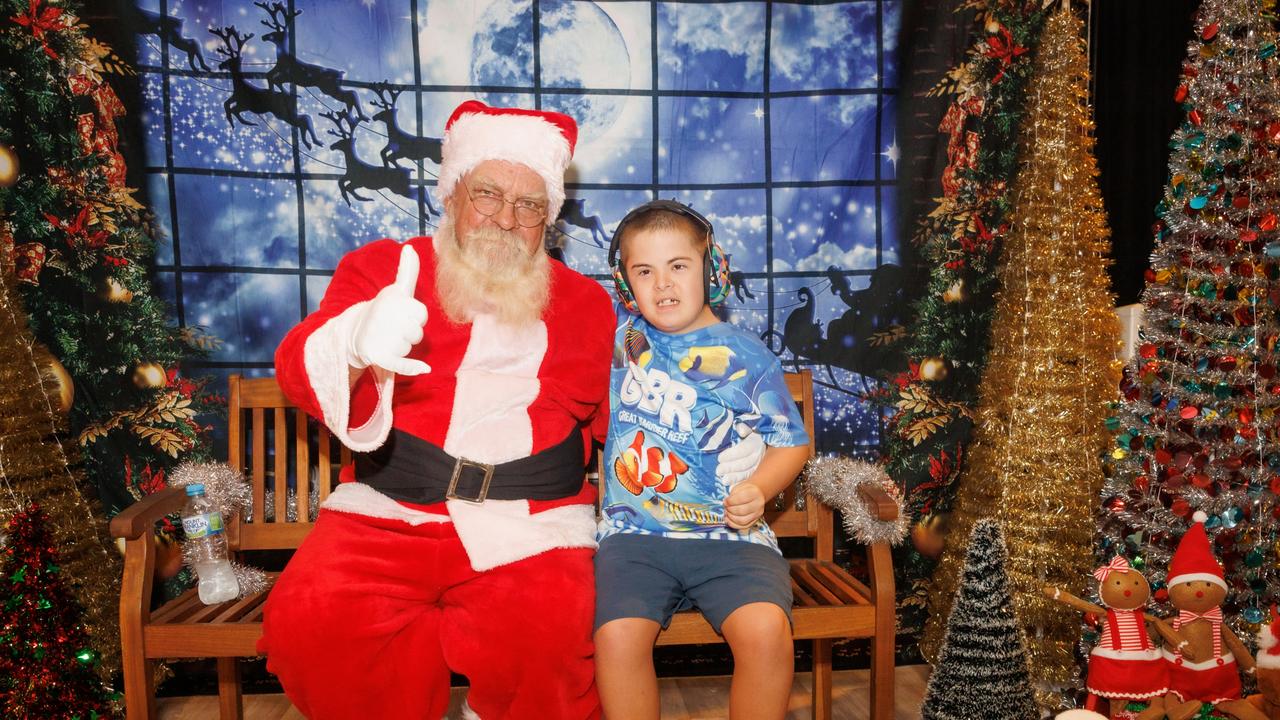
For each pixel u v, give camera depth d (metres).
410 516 1.61
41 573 1.71
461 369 1.70
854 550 2.46
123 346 2.18
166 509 1.74
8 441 1.91
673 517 1.73
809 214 2.36
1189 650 1.71
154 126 2.16
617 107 2.29
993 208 2.36
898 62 2.34
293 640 1.46
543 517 1.66
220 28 2.17
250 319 2.23
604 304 1.90
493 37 2.25
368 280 1.74
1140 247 2.25
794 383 2.18
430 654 1.54
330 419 1.39
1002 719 1.72
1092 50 2.34
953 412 2.41
